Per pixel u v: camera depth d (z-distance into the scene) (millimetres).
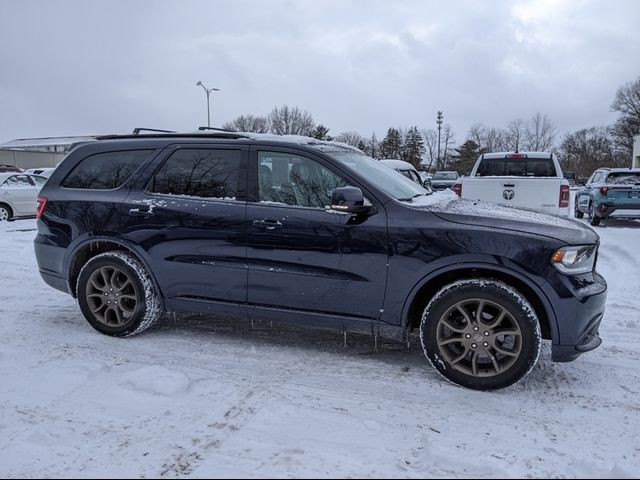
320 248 3916
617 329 5051
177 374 3721
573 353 3566
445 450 2861
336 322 3998
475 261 3600
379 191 3908
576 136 76438
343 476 2609
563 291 3482
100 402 3365
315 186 4059
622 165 69875
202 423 3123
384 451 2848
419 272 3711
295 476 2600
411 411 3328
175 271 4375
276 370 3949
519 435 3047
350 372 3934
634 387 3744
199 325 5004
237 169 4270
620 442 2994
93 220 4590
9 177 14875
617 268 7742
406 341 4195
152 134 4773
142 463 2709
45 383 3619
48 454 2785
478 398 3531
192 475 2604
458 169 73750
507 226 3639
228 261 4191
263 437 2973
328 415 3250
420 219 3762
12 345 4391
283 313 4129
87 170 4785
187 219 4289
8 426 3068
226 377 3799
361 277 3844
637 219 13742
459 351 3732
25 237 11133
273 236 4035
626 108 71188
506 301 3520
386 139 79250
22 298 5992
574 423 3209
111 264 4520
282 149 4188
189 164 4438
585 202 14789
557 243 3523
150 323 4566
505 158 10500
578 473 2664
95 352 4250
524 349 3512
